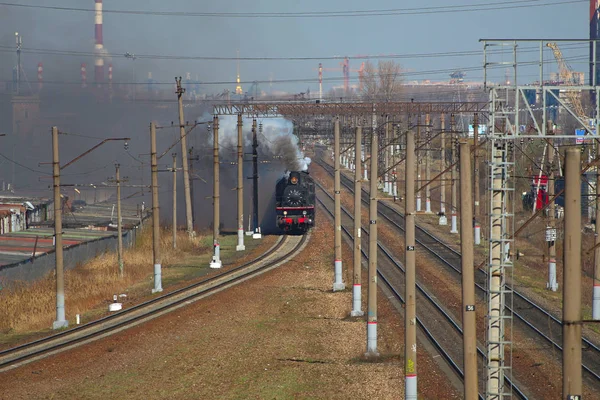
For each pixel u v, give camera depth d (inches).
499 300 2864.2
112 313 5600.4
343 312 5541.3
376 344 4382.4
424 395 3526.1
